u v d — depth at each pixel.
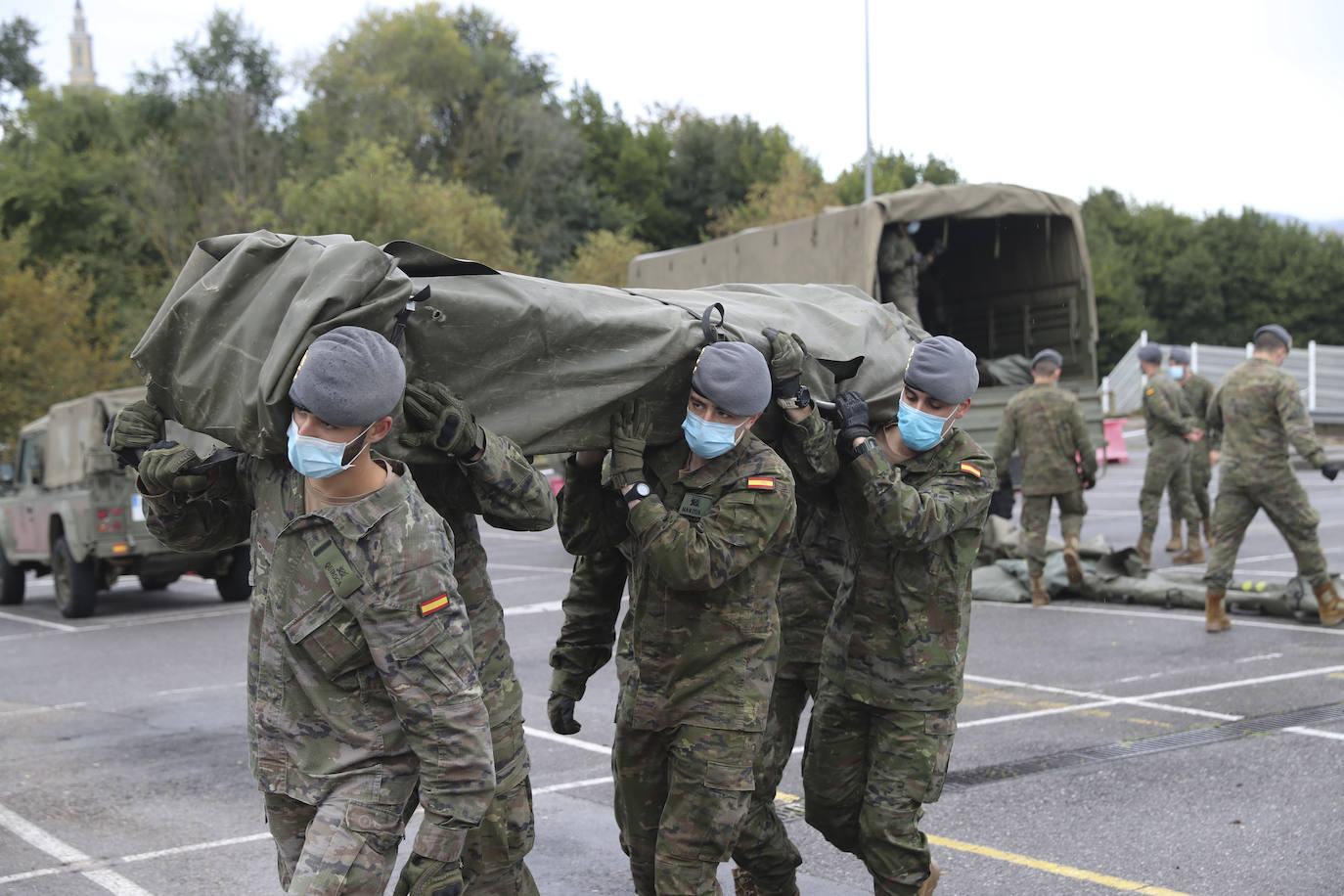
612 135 57.53
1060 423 9.68
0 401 24.09
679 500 3.34
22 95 48.59
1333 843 4.54
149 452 2.94
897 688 3.62
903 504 3.45
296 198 36.47
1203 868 4.37
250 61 45.44
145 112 44.56
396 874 4.85
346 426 2.44
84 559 11.85
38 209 39.38
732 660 3.31
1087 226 54.91
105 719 7.50
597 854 4.77
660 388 3.25
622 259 40.22
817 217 12.00
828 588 4.08
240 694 8.12
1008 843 4.70
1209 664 7.59
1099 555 10.49
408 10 49.94
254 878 4.66
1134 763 5.64
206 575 12.84
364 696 2.60
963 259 13.77
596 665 3.91
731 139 56.81
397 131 45.47
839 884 4.39
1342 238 54.16
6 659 9.92
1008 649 8.35
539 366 3.07
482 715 2.61
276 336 2.63
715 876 3.37
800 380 3.52
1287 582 9.21
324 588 2.55
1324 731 6.00
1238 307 54.03
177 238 40.22
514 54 55.53
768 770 3.81
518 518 2.94
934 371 3.57
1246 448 8.33
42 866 4.83
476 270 3.02
